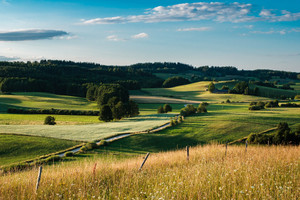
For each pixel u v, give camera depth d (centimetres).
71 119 9188
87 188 980
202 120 7562
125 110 9388
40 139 4594
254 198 762
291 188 854
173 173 1130
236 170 1092
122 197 852
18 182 1055
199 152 1917
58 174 1164
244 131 6144
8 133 4819
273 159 1412
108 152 4097
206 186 910
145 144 4966
